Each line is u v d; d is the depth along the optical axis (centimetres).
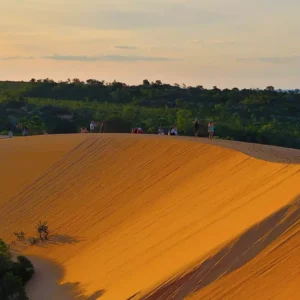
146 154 7531
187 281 3388
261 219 3622
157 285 3500
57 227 6538
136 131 10662
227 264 3362
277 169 5078
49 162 8275
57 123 18912
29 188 7731
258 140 16175
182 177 6384
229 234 3738
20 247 6331
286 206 3616
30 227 6756
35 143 9156
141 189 6581
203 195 5412
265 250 3309
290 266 3061
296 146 16062
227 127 16612
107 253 5069
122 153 7844
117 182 7062
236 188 5112
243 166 5719
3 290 4559
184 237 4347
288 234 3347
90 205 6750
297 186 4150
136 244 4862
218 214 4534
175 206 5481
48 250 6047
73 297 4338
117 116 17788
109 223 6091
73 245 5941
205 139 7931
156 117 18600
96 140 8656
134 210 6125
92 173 7588
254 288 3042
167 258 4028
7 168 8388
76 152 8362
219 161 6294
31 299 4647
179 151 7175
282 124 18912
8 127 18250
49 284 4962
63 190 7412
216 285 3231
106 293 4012
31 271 5294
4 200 7619
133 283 3878
